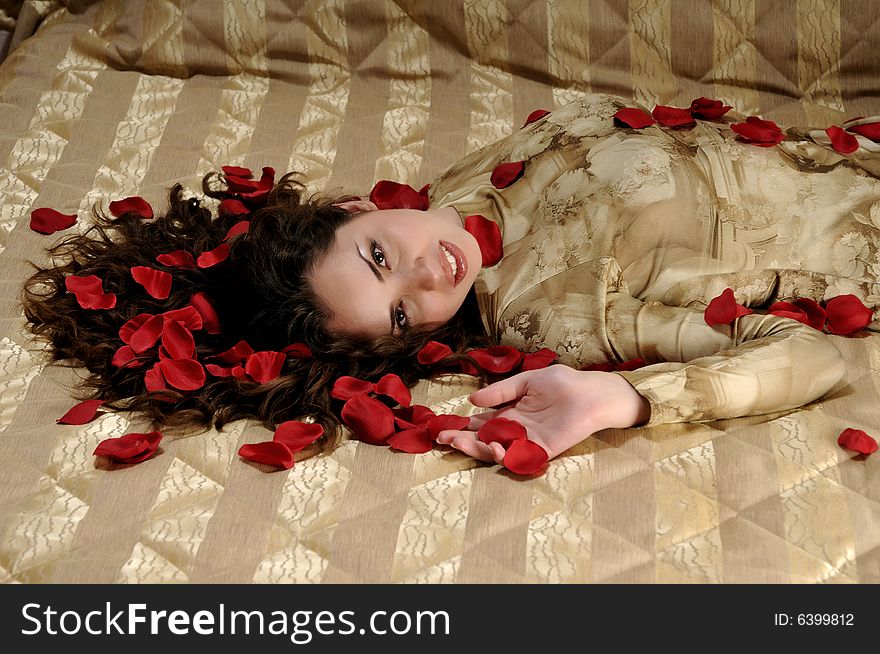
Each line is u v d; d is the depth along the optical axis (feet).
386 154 6.84
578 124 5.55
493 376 5.01
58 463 4.33
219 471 4.28
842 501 3.92
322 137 6.96
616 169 5.15
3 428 4.63
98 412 4.72
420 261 4.90
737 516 3.88
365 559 3.73
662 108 5.57
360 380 4.80
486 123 7.11
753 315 4.75
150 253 5.63
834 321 5.07
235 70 7.49
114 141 6.81
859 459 4.17
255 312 5.11
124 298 5.45
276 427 4.64
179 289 5.36
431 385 5.02
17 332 5.34
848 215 5.26
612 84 7.29
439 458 4.31
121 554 3.79
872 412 4.48
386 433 4.42
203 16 7.41
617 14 7.23
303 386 4.80
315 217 5.13
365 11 7.40
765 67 7.22
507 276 5.22
